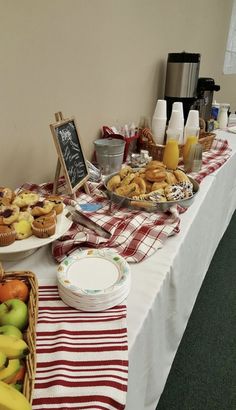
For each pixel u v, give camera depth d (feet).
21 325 1.74
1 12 2.84
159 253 2.71
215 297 5.50
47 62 3.50
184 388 3.91
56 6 3.39
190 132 5.10
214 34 8.59
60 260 2.48
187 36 7.02
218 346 4.53
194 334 4.72
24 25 3.10
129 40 4.91
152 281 2.36
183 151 4.73
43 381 1.55
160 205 3.27
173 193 3.39
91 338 1.80
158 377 2.84
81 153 3.54
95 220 2.96
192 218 3.31
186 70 5.90
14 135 3.37
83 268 2.24
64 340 1.76
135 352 1.91
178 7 6.21
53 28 3.44
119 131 5.02
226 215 6.52
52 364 1.63
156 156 4.92
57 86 3.74
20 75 3.22
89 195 3.62
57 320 1.92
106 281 2.13
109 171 4.29
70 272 2.20
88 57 4.12
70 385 1.52
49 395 1.47
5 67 3.04
